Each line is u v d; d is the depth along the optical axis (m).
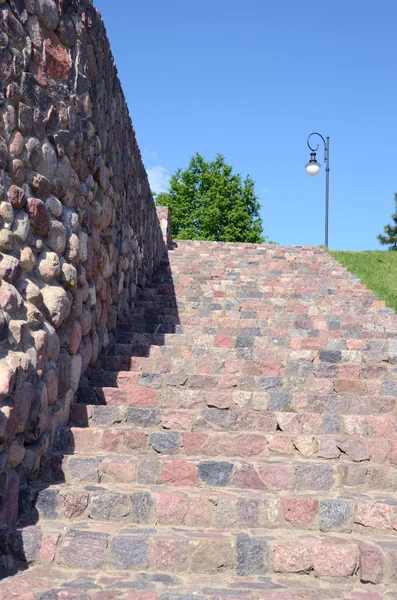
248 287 10.05
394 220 44.62
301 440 4.47
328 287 10.56
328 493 4.04
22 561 3.42
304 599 3.12
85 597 3.08
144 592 3.12
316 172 16.56
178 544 3.42
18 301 3.94
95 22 5.51
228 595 3.10
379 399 5.13
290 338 7.00
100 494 3.80
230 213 32.81
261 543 3.43
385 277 11.84
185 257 13.19
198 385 5.60
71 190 4.89
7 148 4.03
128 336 6.90
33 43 4.38
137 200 8.76
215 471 4.16
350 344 6.96
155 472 4.16
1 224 3.96
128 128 7.72
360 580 3.35
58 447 4.49
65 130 4.75
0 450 3.56
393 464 4.40
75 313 4.93
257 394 5.19
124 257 7.50
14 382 3.67
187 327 7.42
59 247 4.61
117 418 4.84
